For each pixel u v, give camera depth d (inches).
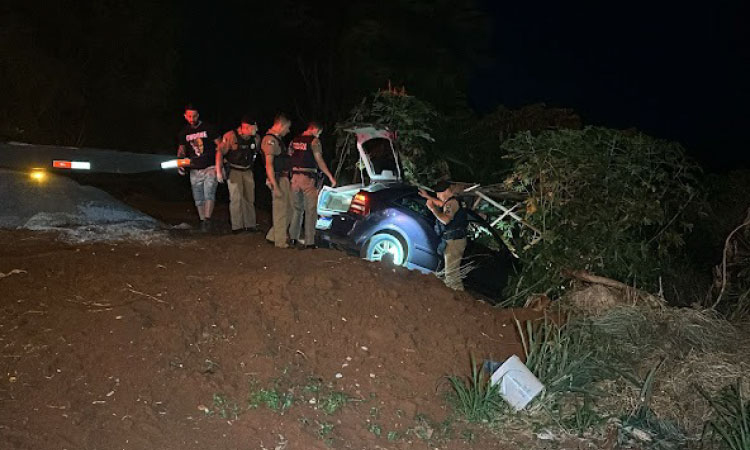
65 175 518.6
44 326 243.6
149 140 636.1
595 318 309.4
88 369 227.1
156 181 628.1
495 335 296.2
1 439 195.5
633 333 302.2
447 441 233.3
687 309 325.7
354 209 406.9
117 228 380.8
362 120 533.0
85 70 601.0
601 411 258.5
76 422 206.7
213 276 298.7
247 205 414.0
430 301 305.1
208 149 411.5
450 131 574.6
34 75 546.9
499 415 249.6
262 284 288.5
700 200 443.2
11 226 372.2
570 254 376.2
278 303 276.7
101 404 215.5
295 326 268.5
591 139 388.5
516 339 296.2
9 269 289.0
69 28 592.7
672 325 308.5
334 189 432.5
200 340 250.5
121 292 273.1
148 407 217.6
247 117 404.8
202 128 411.5
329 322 274.1
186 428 214.4
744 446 239.5
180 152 414.3
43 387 217.5
